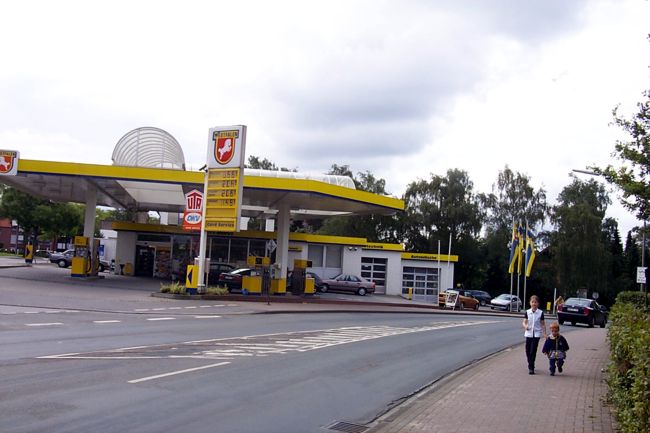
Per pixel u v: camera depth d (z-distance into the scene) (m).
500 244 68.75
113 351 12.20
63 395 8.02
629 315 10.09
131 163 36.84
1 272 35.72
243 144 28.41
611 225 76.44
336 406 8.84
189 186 32.66
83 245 34.88
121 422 6.91
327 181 40.72
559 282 63.53
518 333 24.73
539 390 10.59
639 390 5.57
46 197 43.66
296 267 37.53
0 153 30.73
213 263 43.69
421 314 33.75
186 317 21.02
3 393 7.93
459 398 9.77
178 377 9.84
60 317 17.95
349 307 33.25
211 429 6.94
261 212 48.88
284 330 19.11
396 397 9.84
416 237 71.44
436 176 70.38
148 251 44.00
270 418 7.73
